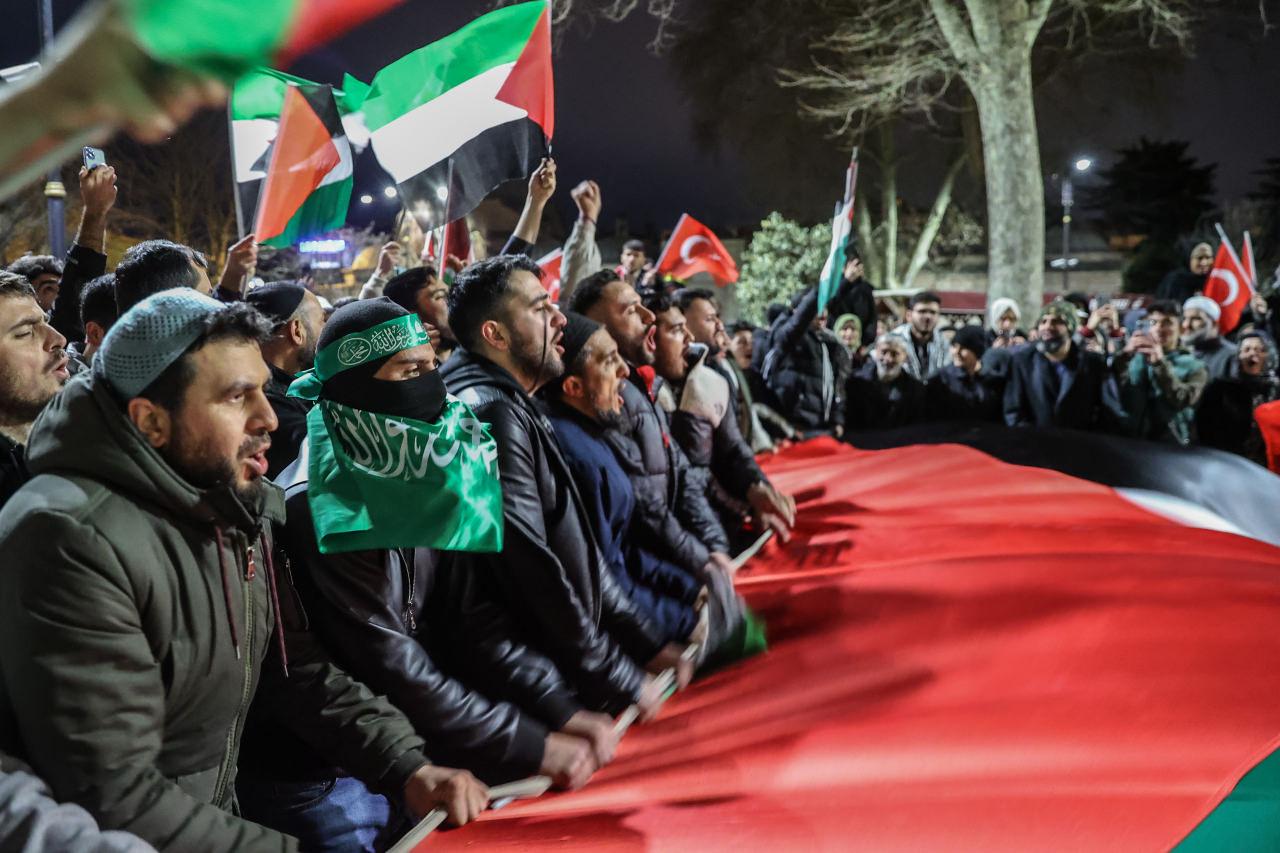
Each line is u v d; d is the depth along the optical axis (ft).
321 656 6.41
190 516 5.14
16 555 4.72
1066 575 10.53
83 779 4.68
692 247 24.56
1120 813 5.97
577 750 7.21
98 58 1.49
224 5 1.40
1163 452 17.35
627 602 9.18
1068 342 22.77
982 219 101.71
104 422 4.95
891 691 8.19
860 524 14.02
